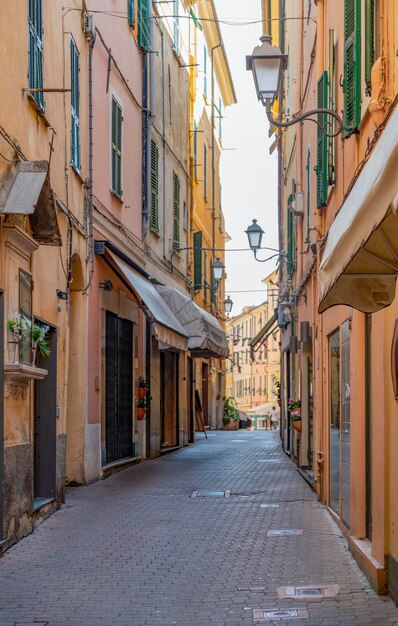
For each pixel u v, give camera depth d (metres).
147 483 15.47
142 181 20.97
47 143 11.52
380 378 7.39
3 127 9.04
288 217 22.42
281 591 7.47
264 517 11.60
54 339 11.98
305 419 17.61
